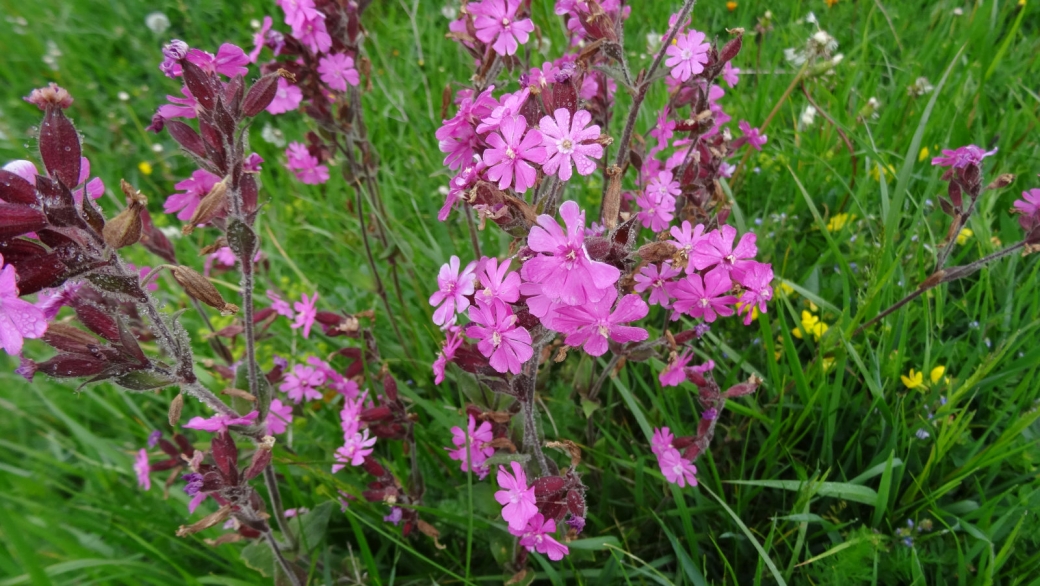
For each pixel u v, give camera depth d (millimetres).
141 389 194
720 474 295
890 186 379
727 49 251
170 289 433
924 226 346
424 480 300
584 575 262
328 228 462
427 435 315
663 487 295
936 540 254
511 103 185
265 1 618
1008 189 375
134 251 448
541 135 175
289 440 306
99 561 252
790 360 280
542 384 289
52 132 151
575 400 323
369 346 312
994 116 422
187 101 210
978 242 335
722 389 314
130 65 597
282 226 457
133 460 344
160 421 375
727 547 273
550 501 217
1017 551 247
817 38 341
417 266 384
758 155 417
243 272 222
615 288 178
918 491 264
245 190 221
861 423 280
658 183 275
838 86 448
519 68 313
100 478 321
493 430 266
